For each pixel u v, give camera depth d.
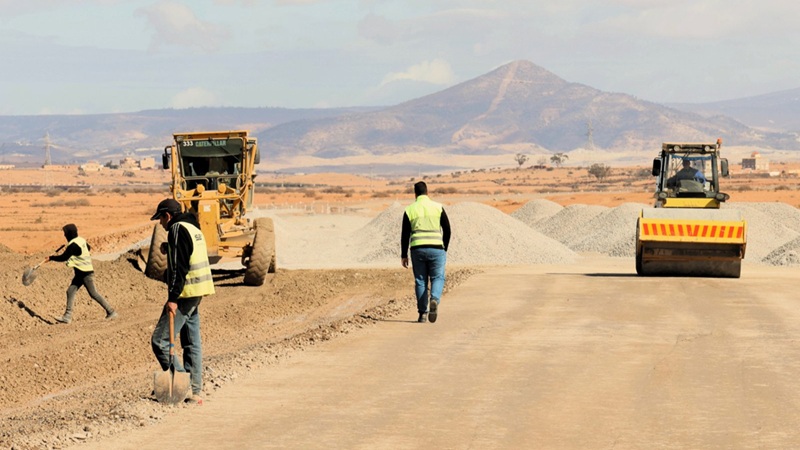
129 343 21.59
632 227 66.06
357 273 34.69
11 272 29.27
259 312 26.39
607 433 11.10
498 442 10.75
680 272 32.91
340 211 136.75
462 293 26.61
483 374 14.74
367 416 12.06
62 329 23.77
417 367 15.38
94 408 13.41
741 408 12.31
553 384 13.93
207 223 31.61
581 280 30.70
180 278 12.95
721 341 17.69
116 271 31.84
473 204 58.97
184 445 10.80
